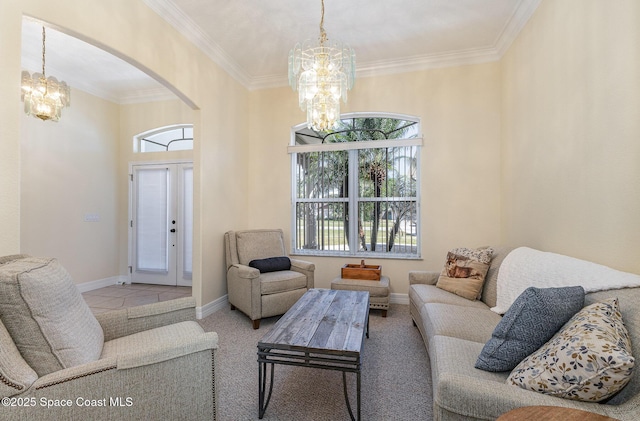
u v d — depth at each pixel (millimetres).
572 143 2102
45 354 1167
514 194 3117
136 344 1593
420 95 3820
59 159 4117
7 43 1636
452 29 3162
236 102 4094
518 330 1302
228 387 1996
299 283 3359
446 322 1963
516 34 3057
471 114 3646
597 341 1000
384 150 4023
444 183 3729
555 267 1843
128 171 4891
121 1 2389
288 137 4297
